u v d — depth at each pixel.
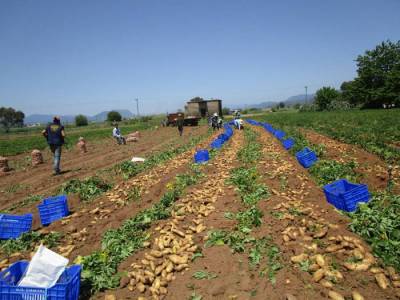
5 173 17.44
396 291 4.47
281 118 55.53
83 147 25.53
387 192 8.16
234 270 5.36
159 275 5.54
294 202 7.90
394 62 75.62
